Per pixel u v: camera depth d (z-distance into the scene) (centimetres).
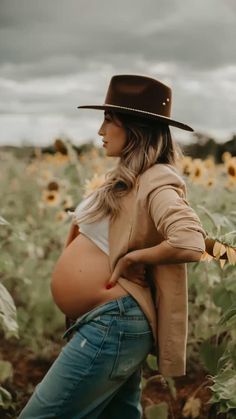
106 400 263
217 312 396
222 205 467
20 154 900
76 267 262
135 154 263
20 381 426
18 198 753
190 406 366
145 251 247
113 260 257
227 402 275
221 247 277
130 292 255
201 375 420
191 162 493
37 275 506
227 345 323
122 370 257
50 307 483
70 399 252
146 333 260
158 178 253
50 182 600
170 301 262
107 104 275
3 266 486
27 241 543
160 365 265
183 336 265
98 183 363
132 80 271
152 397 401
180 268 263
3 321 300
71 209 564
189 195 429
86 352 251
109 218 261
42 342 474
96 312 254
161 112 272
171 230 240
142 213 253
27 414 256
